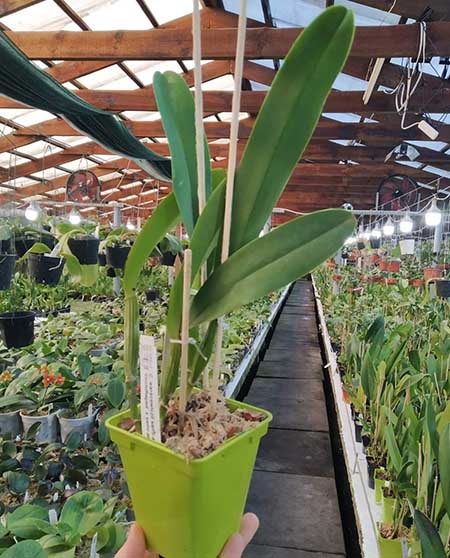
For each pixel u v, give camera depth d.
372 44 3.41
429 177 8.70
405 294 4.07
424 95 4.28
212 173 0.70
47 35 3.90
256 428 0.53
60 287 4.64
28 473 1.52
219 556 0.52
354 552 1.94
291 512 2.20
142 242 0.52
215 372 0.54
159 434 0.49
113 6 4.04
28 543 0.82
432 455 1.04
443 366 1.92
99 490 1.43
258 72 5.31
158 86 0.53
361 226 9.76
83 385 2.00
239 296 0.48
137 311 0.55
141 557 0.52
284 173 0.52
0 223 2.42
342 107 5.05
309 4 3.79
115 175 10.88
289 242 0.48
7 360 2.52
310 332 6.77
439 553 0.83
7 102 5.20
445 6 3.07
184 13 4.23
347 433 2.17
